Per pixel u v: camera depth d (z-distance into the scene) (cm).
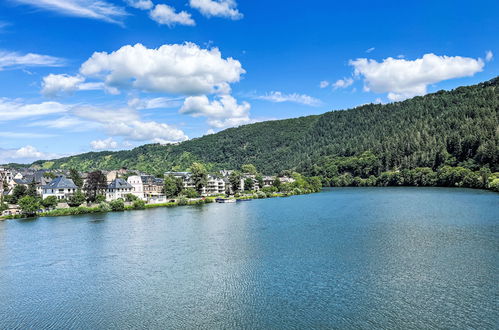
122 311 5378
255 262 7481
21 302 5847
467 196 18188
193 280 6544
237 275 6719
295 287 6019
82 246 9456
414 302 5272
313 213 14475
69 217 15512
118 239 10212
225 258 7875
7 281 6856
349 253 7888
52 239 10488
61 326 4994
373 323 4725
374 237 9319
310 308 5222
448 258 7225
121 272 7150
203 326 4834
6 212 16412
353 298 5500
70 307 5594
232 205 19362
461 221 10975
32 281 6819
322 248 8394
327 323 4772
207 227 11862
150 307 5472
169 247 9056
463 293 5512
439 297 5403
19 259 8344
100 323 5034
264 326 4759
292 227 11281
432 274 6362
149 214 15888
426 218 11844
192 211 16738
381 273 6525
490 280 5984
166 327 4859
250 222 12669
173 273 6975
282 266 7144
